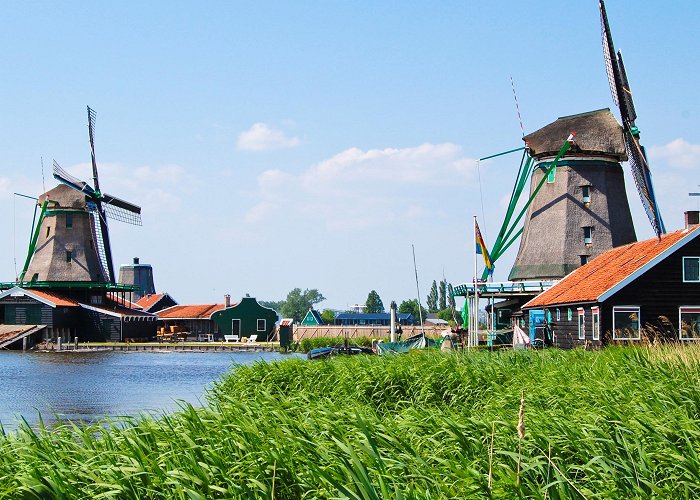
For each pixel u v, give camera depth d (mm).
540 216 57781
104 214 88062
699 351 20234
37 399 33469
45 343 78000
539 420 12469
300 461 10320
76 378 45344
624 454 11023
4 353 71875
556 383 17516
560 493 9359
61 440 12039
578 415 13070
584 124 57500
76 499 9688
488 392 20500
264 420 12594
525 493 9500
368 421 12055
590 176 57125
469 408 19906
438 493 9344
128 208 91125
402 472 10078
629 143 53719
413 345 52156
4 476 10133
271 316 96000
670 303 38562
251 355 72875
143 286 134875
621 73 53375
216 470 10133
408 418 13242
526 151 59531
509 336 54125
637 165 52875
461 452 11234
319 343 76250
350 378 22984
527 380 19234
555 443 11031
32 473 9977
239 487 9414
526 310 52469
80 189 84375
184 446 11391
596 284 41438
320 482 9695
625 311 38375
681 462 10273
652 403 13930
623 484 9945
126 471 10008
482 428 12086
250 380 25781
